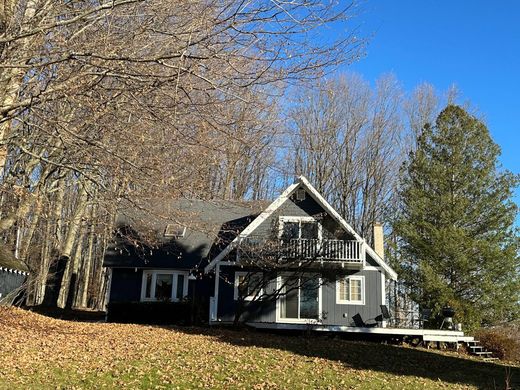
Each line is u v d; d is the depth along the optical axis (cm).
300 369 1285
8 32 853
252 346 1575
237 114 826
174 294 2439
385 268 2230
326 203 2278
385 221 3425
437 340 2050
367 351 1711
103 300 4319
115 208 1060
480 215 2603
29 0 920
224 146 914
